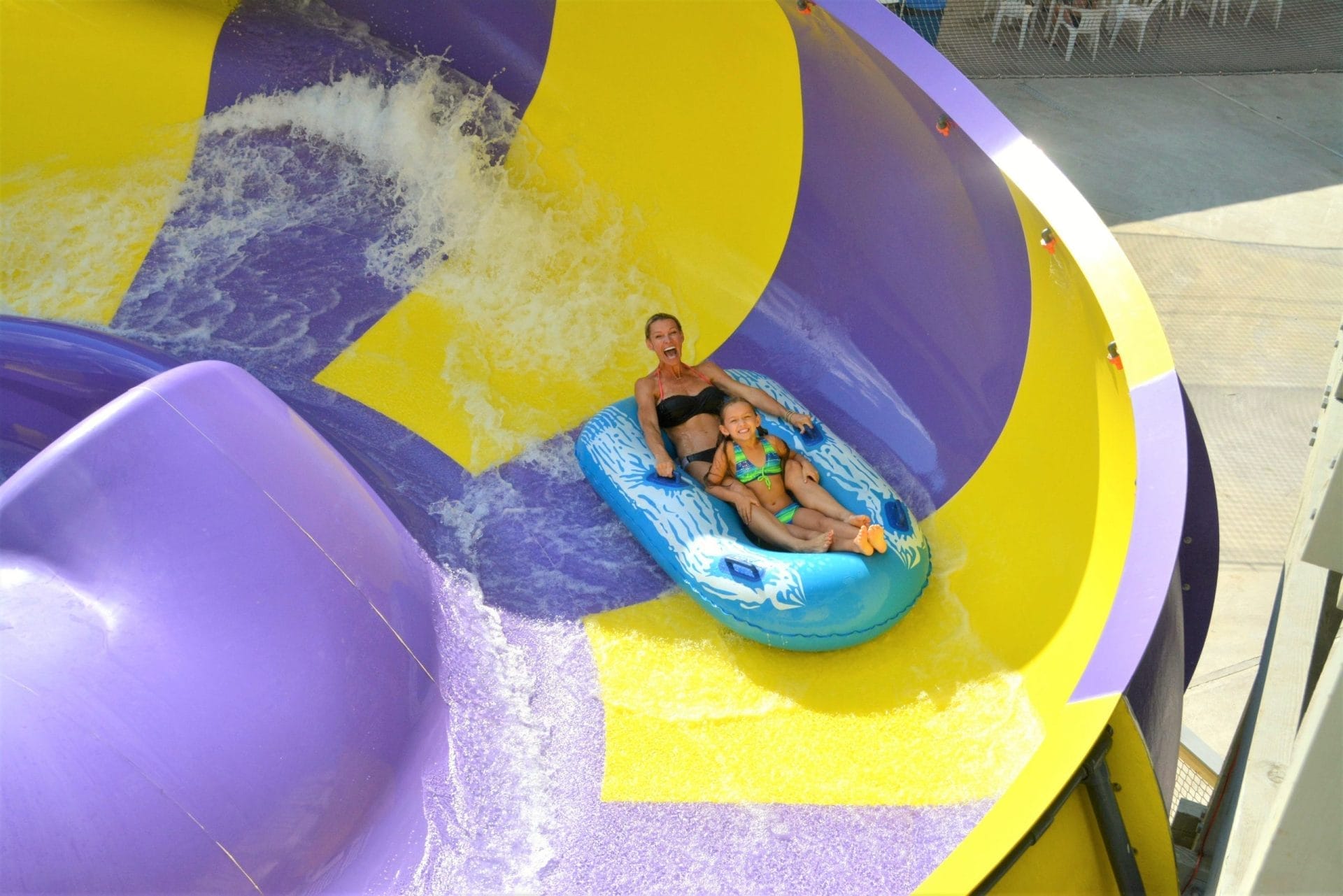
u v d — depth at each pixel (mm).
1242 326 9344
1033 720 5117
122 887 3994
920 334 7184
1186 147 12094
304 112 8633
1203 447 5574
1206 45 14523
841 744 5316
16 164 7988
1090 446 5496
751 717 5469
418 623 5328
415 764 4914
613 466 6371
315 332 7633
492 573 6148
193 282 7848
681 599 6113
